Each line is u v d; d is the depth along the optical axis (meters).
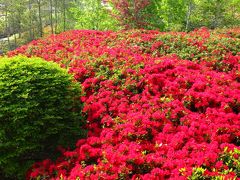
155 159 8.90
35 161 10.59
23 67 10.91
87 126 11.59
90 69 14.15
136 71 13.59
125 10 31.34
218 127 10.10
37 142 10.25
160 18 34.19
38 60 11.74
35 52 18.34
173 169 8.55
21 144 9.86
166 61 14.16
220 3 36.34
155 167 8.84
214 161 8.64
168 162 8.73
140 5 30.69
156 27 32.19
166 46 17.56
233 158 8.76
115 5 31.47
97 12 38.91
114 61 14.74
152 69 13.59
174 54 16.45
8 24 56.03
